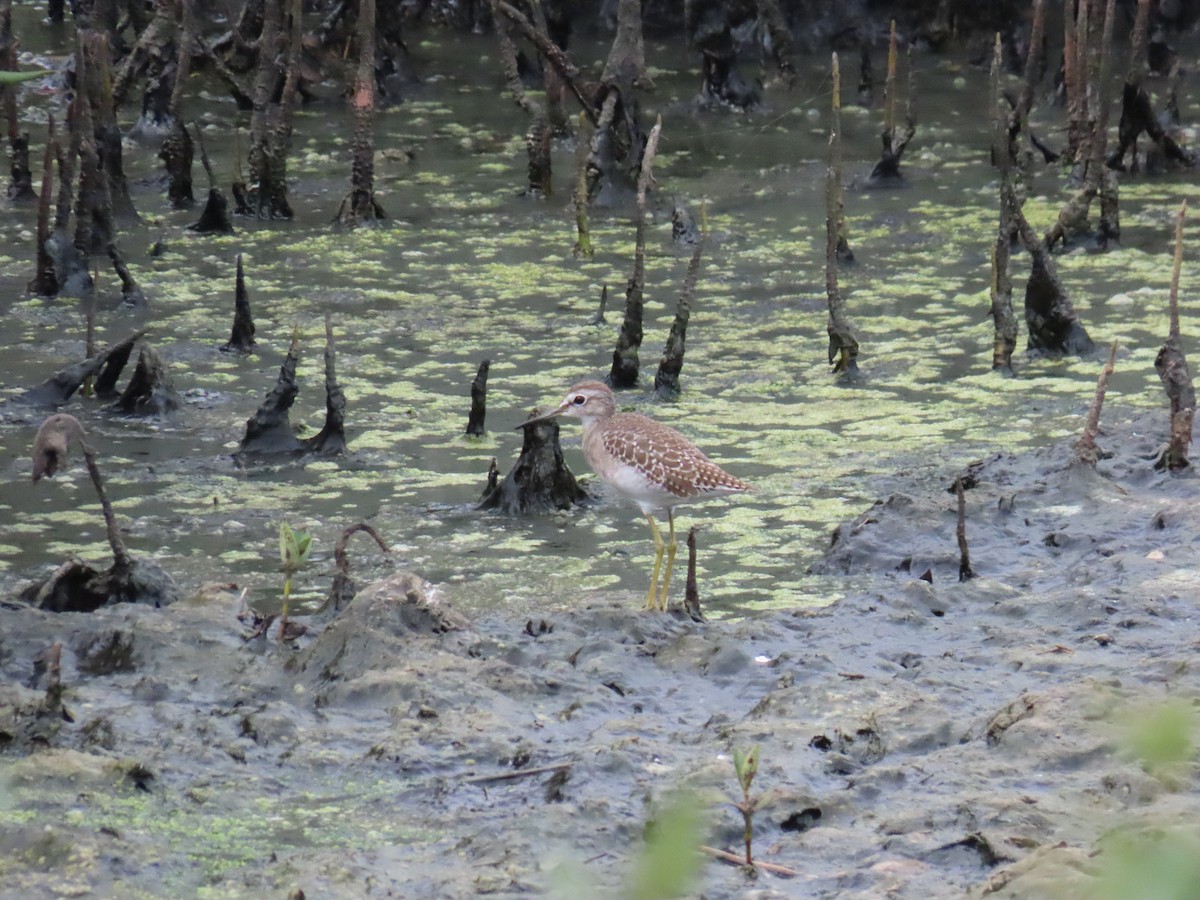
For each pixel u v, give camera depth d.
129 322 18.70
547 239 22.73
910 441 14.88
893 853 7.29
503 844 7.32
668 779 8.02
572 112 30.88
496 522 13.10
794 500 13.46
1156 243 21.95
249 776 8.14
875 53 35.78
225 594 10.49
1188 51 34.91
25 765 7.93
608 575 11.95
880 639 10.25
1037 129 29.14
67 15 37.22
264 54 23.72
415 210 24.20
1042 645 9.98
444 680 9.15
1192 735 8.18
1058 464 13.55
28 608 10.10
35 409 15.71
